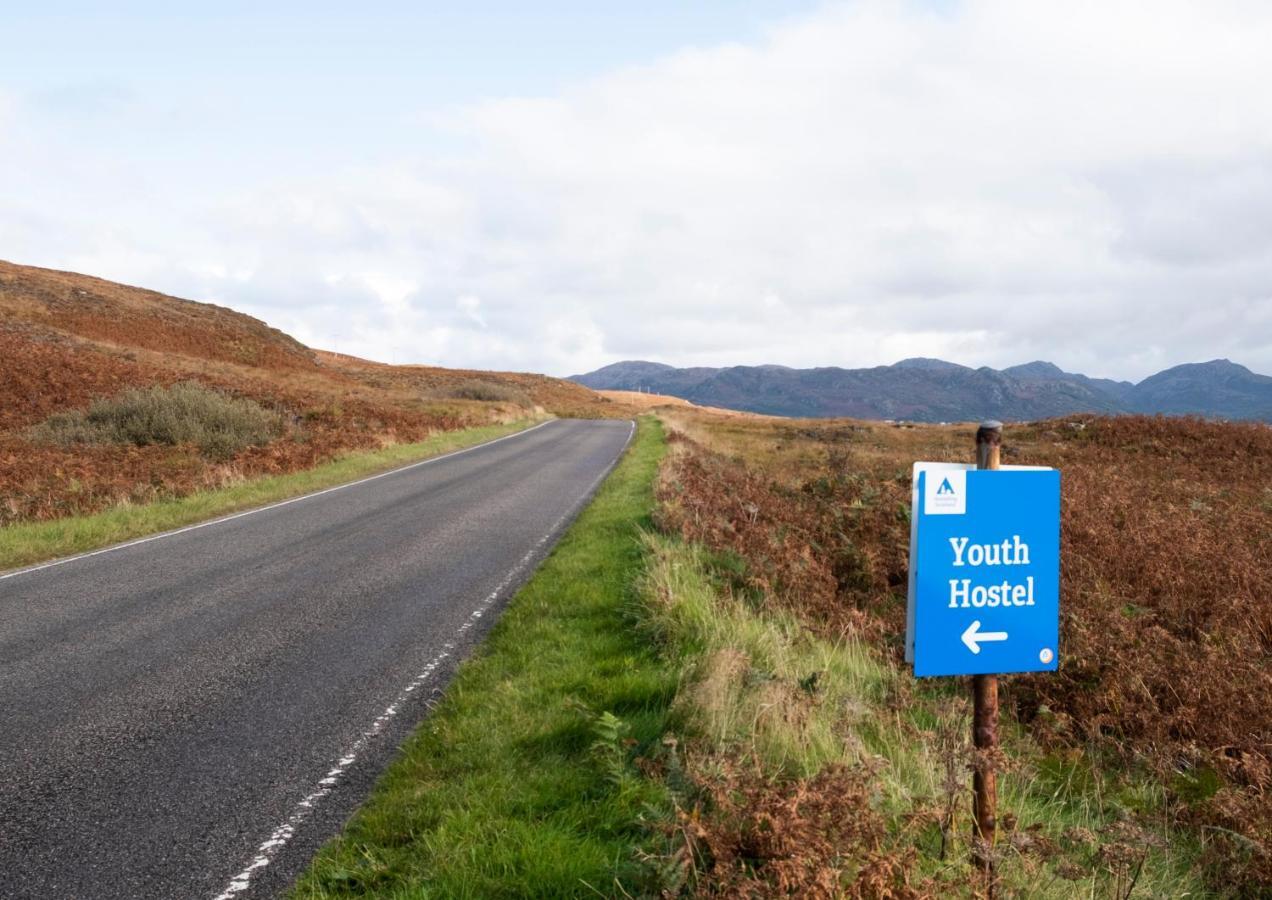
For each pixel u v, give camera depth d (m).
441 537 11.34
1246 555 9.87
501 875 3.10
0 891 3.18
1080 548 9.83
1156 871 3.77
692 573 7.75
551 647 6.22
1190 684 6.07
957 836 3.17
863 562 9.06
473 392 54.66
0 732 4.80
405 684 5.62
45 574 9.16
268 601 7.93
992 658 2.84
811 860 2.57
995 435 2.83
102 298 62.66
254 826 3.71
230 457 19.08
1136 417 28.00
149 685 5.62
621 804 3.57
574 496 15.55
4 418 21.47
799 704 4.28
